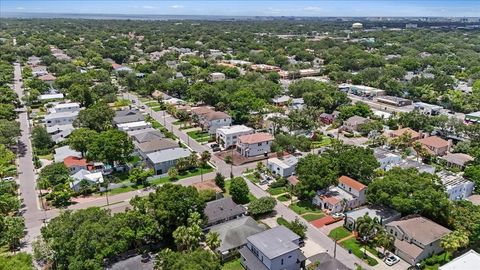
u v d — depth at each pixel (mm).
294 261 64438
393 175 83062
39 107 163750
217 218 77062
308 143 118562
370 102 183000
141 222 67312
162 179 100812
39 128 122500
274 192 93750
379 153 108000
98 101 159500
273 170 103312
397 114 152250
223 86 179250
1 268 56938
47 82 197625
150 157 105750
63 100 170625
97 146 102625
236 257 68938
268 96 173625
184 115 146750
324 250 70875
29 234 75250
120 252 65125
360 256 68875
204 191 86500
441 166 108750
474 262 60344
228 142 121938
